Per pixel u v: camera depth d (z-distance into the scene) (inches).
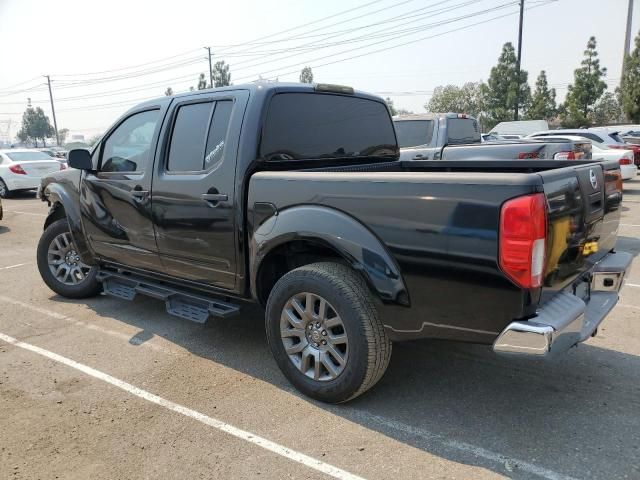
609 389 133.9
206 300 159.3
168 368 150.7
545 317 99.5
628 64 1305.4
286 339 133.6
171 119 159.5
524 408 125.3
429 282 107.3
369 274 113.7
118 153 178.7
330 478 101.0
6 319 193.6
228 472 103.0
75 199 197.5
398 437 114.0
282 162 144.9
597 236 128.5
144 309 203.8
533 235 95.0
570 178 109.8
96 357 158.9
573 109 1722.4
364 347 117.3
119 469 104.3
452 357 155.1
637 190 589.9
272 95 143.2
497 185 97.5
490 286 100.2
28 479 101.6
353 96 170.9
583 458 105.2
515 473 101.0
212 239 146.8
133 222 171.6
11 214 498.0
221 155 143.3
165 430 118.1
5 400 132.5
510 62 1775.3
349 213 117.3
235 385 139.6
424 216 106.1
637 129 877.8
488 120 1863.9
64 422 121.8
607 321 183.2
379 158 181.3
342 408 126.8
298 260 143.3
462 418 121.4
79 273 213.6
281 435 115.5
